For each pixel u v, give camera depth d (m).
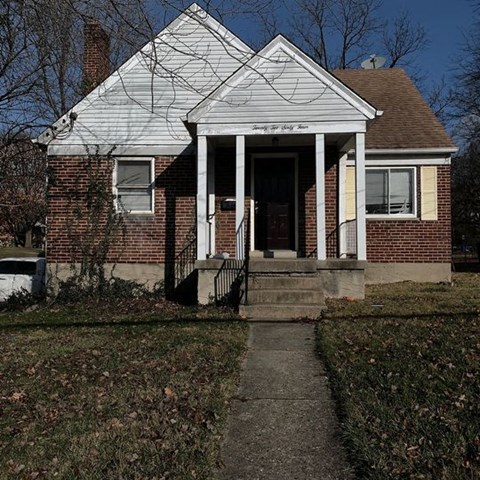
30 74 11.11
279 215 14.05
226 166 13.84
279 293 10.30
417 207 14.43
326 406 5.34
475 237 31.67
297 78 11.67
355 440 4.36
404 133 14.82
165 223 13.68
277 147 13.84
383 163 14.48
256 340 8.07
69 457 4.21
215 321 9.43
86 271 13.65
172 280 13.56
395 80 17.72
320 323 8.95
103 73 14.66
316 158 11.64
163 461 4.11
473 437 4.27
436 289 12.68
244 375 6.38
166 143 13.77
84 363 6.89
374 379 5.77
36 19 8.18
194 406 5.25
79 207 13.75
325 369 6.54
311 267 11.12
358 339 7.55
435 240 14.38
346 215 14.14
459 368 5.98
